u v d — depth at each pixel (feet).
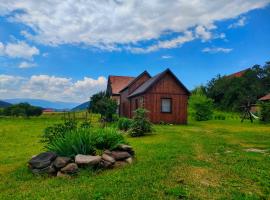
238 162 35.37
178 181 26.50
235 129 86.07
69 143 33.86
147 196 22.79
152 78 127.24
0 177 31.76
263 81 294.05
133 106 126.93
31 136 74.74
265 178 28.37
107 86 187.32
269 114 115.75
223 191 24.30
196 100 142.72
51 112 202.28
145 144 52.42
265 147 49.16
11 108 176.86
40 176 30.71
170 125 102.89
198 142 54.03
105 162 32.40
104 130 38.68
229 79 306.76
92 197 22.65
